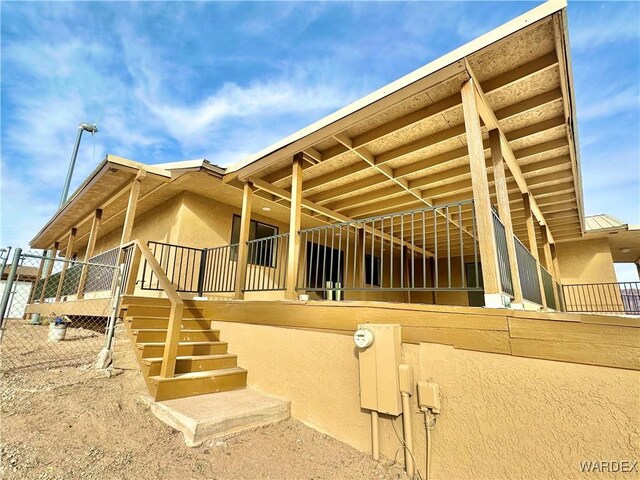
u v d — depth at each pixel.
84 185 6.35
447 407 2.23
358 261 10.27
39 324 8.61
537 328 2.01
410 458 2.25
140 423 2.72
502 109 3.51
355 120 3.62
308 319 3.22
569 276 8.10
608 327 1.81
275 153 4.61
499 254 2.96
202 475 2.11
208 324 4.45
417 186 5.32
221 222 7.18
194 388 3.26
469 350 2.22
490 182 5.20
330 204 6.61
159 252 6.89
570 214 6.40
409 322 2.51
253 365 3.72
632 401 1.71
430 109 3.51
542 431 1.90
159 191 6.71
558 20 2.44
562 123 3.62
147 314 4.23
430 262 11.17
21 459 2.06
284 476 2.18
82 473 1.99
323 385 2.96
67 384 3.41
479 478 2.03
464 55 2.82
